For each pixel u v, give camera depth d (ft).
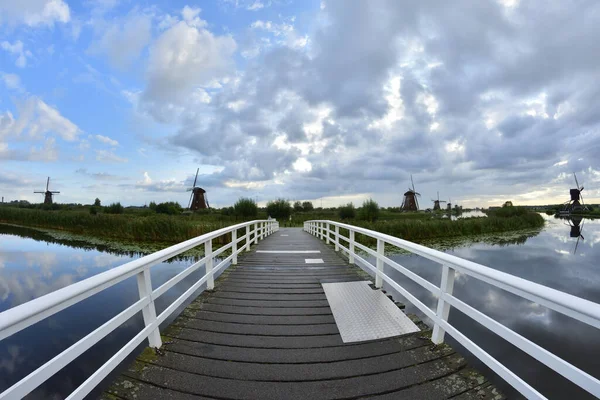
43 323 17.33
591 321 3.93
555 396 11.62
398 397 6.39
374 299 12.28
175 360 7.72
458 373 7.15
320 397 6.40
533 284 4.95
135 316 17.97
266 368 7.42
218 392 6.53
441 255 7.66
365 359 7.79
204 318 10.47
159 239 52.65
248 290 13.75
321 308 11.47
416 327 9.56
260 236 37.58
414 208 169.89
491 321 5.93
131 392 6.47
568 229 86.48
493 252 44.93
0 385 12.08
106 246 45.83
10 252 41.83
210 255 13.70
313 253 24.84
